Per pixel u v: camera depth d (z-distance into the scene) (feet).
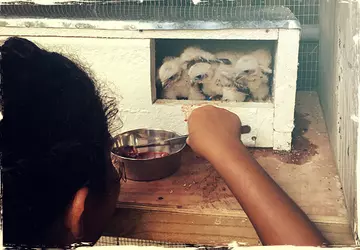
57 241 1.90
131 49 3.23
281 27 3.03
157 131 3.20
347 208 2.49
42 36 3.24
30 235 1.88
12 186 1.79
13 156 1.75
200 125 2.43
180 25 3.14
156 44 3.38
